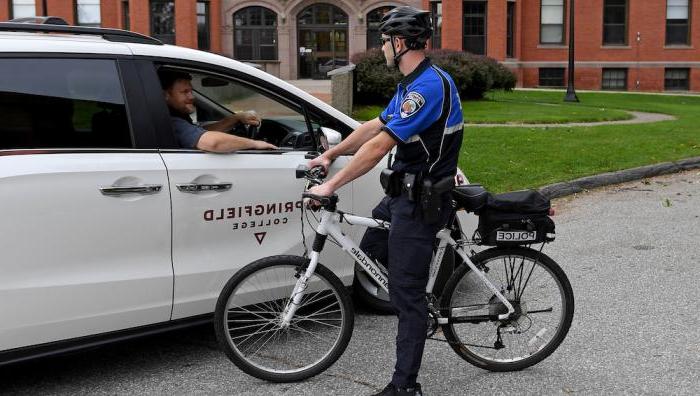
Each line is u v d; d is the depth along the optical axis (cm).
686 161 1098
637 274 615
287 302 408
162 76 455
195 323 431
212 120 571
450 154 370
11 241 366
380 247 423
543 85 3194
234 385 414
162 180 409
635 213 844
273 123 543
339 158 481
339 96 1631
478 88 2166
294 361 423
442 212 372
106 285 393
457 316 413
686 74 3155
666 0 3116
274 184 448
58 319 383
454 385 412
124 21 3144
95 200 388
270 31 3195
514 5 3088
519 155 1114
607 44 3167
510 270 418
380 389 408
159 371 434
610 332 488
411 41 362
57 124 391
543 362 442
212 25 3144
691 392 401
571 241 729
